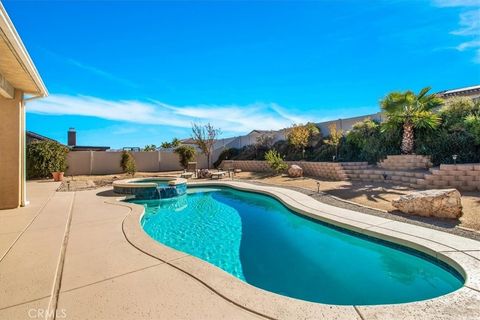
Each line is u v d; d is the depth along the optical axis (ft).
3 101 24.70
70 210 23.77
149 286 9.93
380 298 12.21
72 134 99.30
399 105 40.29
